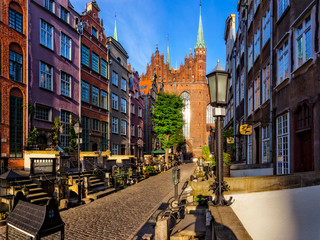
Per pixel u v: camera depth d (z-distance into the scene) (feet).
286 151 34.12
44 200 33.94
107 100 85.20
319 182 20.21
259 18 51.21
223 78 15.42
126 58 105.09
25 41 49.60
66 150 58.39
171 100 121.70
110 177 50.65
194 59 221.25
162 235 17.66
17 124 46.68
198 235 18.48
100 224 26.32
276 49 38.75
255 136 55.67
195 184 27.99
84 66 71.31
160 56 223.71
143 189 49.80
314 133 24.95
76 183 40.27
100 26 82.89
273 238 14.10
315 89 24.89
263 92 47.34
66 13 64.49
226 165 38.75
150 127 147.33
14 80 46.37
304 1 28.53
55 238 12.39
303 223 14.83
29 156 45.75
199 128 214.07
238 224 11.09
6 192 32.81
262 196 19.93
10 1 46.52
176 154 178.70
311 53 25.91
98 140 77.61
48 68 56.39
